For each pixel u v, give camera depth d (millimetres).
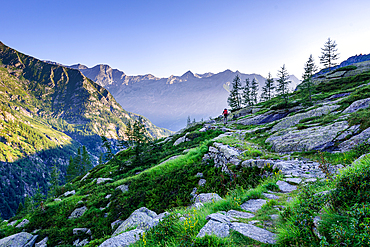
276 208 5402
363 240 2695
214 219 5148
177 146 35031
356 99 19875
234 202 6664
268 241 3791
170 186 15844
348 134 10812
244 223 4742
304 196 4707
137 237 6281
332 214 3570
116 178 29797
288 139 14289
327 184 5578
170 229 5680
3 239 16141
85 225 16219
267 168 10711
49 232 17016
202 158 18812
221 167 15141
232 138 21938
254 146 16188
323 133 12438
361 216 3074
